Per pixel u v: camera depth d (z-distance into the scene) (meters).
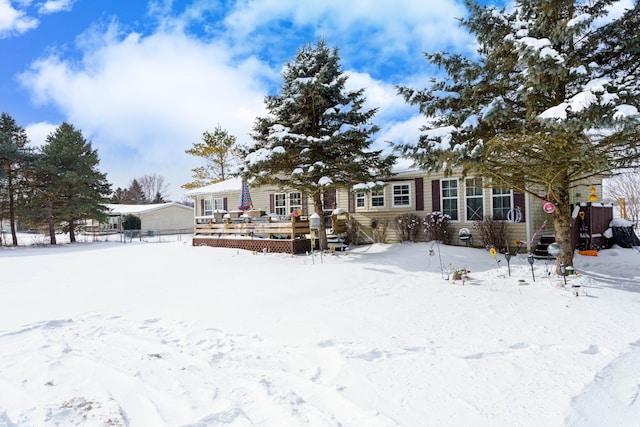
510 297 6.81
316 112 13.09
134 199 74.56
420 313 5.99
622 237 13.12
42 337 5.14
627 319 5.42
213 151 37.62
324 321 5.73
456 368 3.86
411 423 2.83
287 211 19.23
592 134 7.32
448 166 7.88
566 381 3.47
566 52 7.96
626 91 6.84
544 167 8.09
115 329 5.58
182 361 4.22
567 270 7.93
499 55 8.42
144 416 2.95
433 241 13.59
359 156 12.78
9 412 3.00
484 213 13.20
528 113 7.51
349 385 3.52
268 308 6.66
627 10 7.54
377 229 15.30
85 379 3.70
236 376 3.77
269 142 12.55
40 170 25.30
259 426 2.79
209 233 17.30
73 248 22.84
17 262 15.02
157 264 12.59
